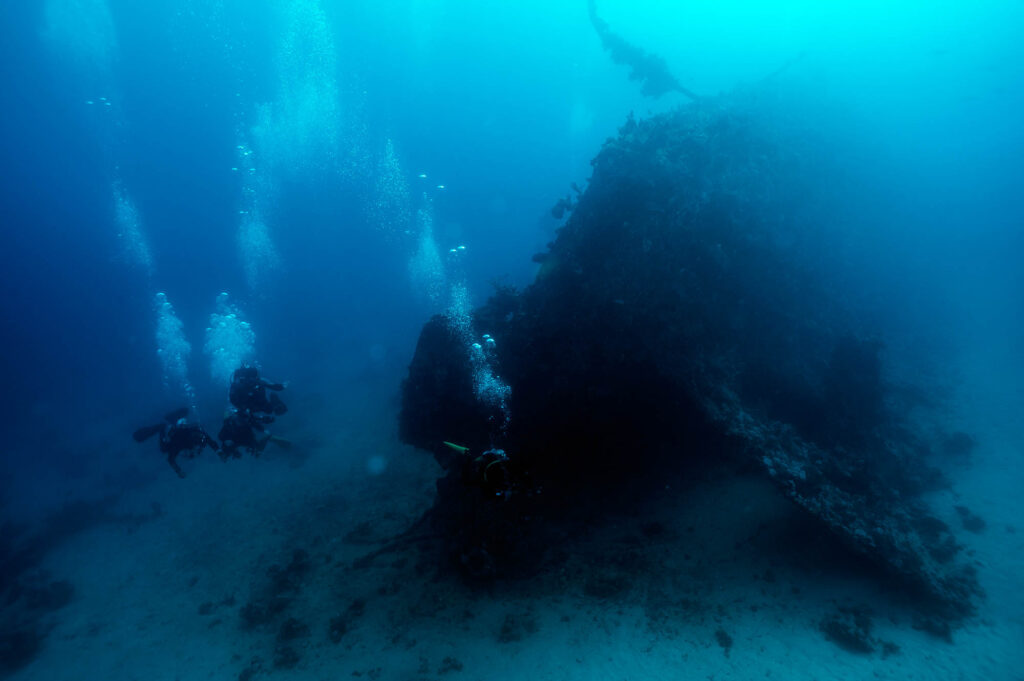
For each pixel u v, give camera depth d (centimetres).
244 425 704
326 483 1210
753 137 863
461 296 3153
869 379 768
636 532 765
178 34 4472
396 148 6212
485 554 724
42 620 952
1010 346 1027
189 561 1030
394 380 1836
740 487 785
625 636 608
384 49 5603
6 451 2064
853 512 605
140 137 5012
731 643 574
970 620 551
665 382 704
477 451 827
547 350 768
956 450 807
